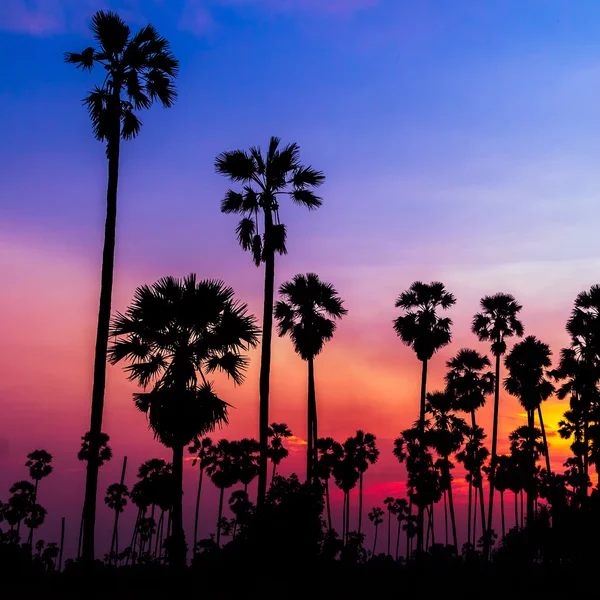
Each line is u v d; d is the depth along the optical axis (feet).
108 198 65.67
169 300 63.41
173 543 59.93
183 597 60.44
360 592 98.22
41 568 99.66
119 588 90.43
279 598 67.67
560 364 124.88
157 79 71.87
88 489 59.00
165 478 226.17
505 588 96.37
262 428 75.97
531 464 167.02
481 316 150.20
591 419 120.57
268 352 78.64
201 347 63.52
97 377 61.16
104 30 70.59
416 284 137.28
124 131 70.64
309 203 86.89
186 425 61.05
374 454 217.97
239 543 72.64
